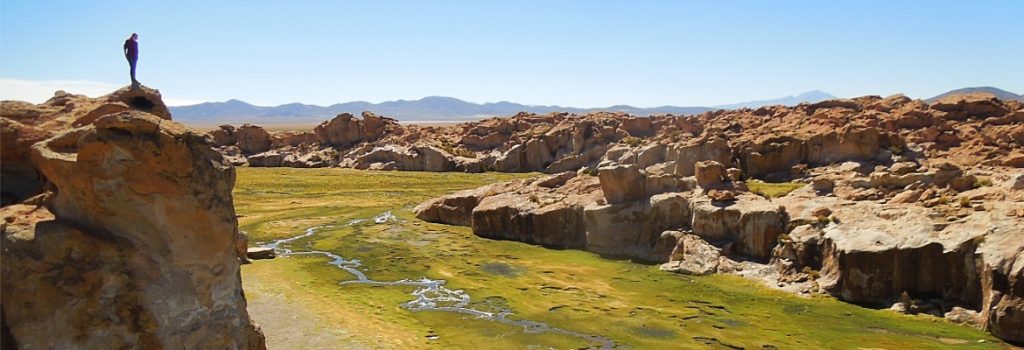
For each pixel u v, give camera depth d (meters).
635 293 36.03
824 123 74.62
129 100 20.58
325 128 140.12
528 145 111.38
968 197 36.94
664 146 70.00
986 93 83.31
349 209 68.06
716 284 37.25
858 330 29.36
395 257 45.56
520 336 29.25
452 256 45.88
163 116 21.17
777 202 42.25
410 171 112.44
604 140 107.94
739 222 40.69
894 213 35.91
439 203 60.75
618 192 46.97
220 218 17.97
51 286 15.11
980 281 29.55
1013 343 27.00
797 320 30.98
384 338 28.50
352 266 42.84
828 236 35.97
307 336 28.52
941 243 31.41
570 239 48.78
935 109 82.12
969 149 63.81
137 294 16.20
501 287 37.59
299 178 98.31
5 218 15.74
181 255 17.19
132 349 15.96
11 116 18.80
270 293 35.47
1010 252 28.11
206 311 17.75
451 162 113.81
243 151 138.62
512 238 52.03
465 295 35.94
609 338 29.05
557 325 30.80
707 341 28.56
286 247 49.31
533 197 53.16
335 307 32.97
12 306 14.73
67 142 17.41
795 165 60.88
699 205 42.84
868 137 60.47
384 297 35.25
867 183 43.50
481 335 29.30
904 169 49.44
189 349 17.12
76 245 15.62
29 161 18.44
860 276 33.25
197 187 17.36
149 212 16.61
